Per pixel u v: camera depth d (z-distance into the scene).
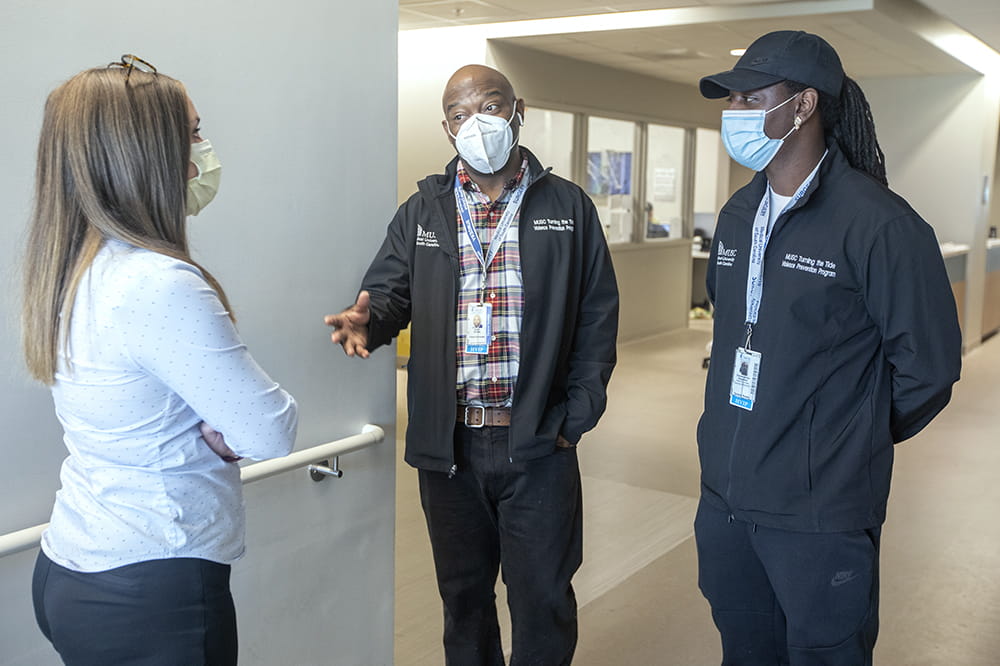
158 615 1.25
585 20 6.59
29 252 1.23
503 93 2.04
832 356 1.75
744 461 1.83
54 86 1.49
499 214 2.11
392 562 2.33
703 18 6.20
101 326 1.20
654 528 4.00
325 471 2.05
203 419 1.27
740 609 1.99
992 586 3.37
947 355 1.70
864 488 1.77
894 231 1.67
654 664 2.79
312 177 1.97
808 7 5.86
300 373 2.00
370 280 2.12
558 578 2.20
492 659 2.38
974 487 4.61
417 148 7.53
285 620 2.05
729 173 11.37
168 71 1.66
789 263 1.78
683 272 10.16
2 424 1.49
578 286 2.18
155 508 1.24
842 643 1.80
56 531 1.28
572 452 2.24
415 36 7.35
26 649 1.57
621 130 8.87
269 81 1.85
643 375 7.54
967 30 7.19
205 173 1.41
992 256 9.54
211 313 1.23
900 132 9.00
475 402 2.12
